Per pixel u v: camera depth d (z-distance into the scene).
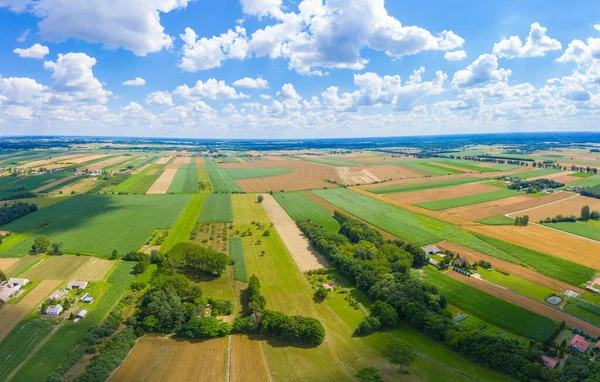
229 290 119.75
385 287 110.94
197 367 82.00
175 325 95.56
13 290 111.25
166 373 79.69
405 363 78.94
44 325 95.56
